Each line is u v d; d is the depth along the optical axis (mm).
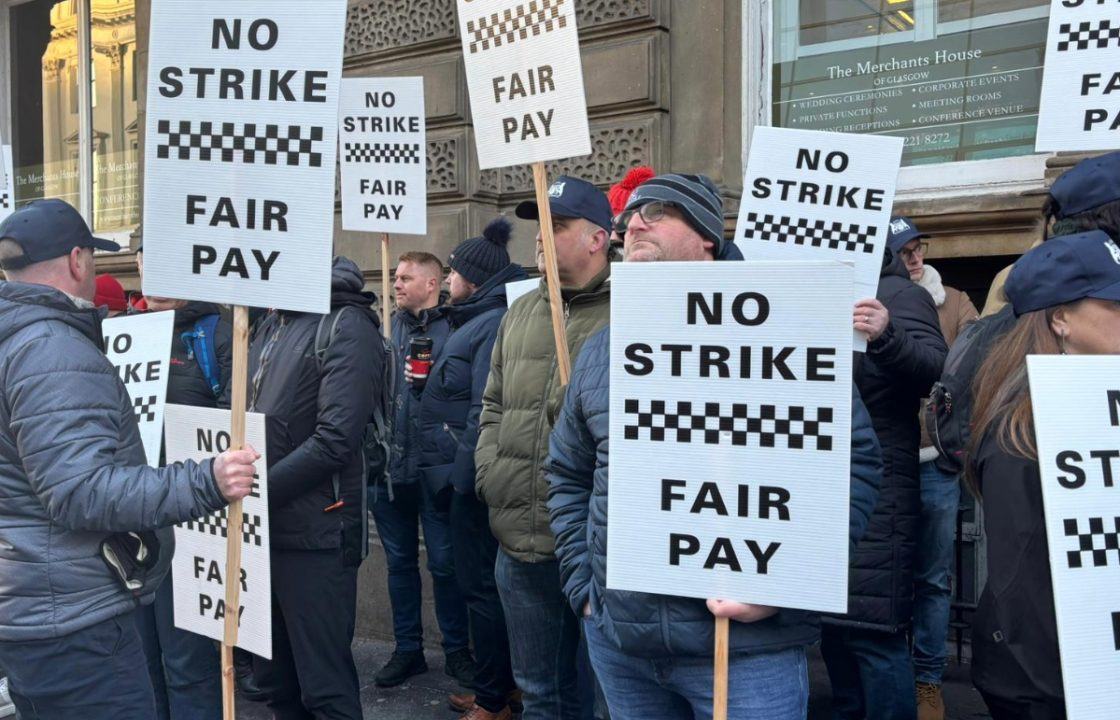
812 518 1794
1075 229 2133
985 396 1779
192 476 2275
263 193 2287
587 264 2924
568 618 2967
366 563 5262
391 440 3592
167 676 3400
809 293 1779
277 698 3217
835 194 2951
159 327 3277
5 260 2410
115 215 7605
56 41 7914
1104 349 1683
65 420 2203
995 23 4320
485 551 3811
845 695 3389
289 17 2262
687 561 1875
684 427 1867
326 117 2262
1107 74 2693
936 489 3758
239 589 2387
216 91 2291
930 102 4480
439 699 4324
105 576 2305
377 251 5605
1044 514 1597
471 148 5246
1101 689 1541
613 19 4852
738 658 1960
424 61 5367
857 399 2084
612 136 4883
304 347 3082
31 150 8117
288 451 3064
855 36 4637
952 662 4391
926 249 4320
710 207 2180
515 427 2961
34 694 2299
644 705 2193
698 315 1847
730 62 4652
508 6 2861
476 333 4160
